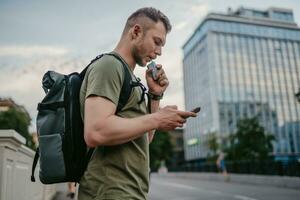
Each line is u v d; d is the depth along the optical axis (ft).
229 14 329.11
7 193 10.69
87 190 5.12
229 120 301.22
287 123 321.32
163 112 5.03
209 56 314.76
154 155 217.36
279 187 49.42
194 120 341.21
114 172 5.09
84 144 5.20
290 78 337.11
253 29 334.85
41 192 23.77
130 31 5.64
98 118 4.72
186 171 129.39
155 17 5.64
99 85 4.90
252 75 321.73
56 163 4.99
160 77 6.28
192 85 353.92
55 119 5.18
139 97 5.45
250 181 61.52
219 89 307.99
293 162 51.52
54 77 5.43
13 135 10.04
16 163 12.36
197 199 37.73
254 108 313.53
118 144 5.16
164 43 5.82
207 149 254.27
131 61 5.64
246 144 208.33
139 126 4.83
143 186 5.30
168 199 38.81
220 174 76.64
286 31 349.61
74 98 5.27
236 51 322.96
